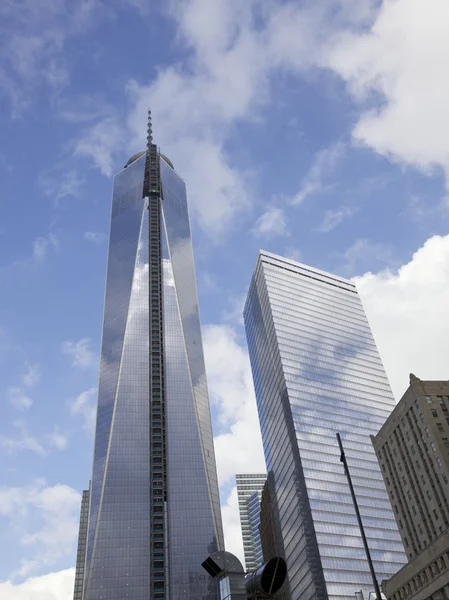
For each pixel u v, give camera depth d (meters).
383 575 162.00
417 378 118.06
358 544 164.88
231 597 71.38
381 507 179.62
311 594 160.25
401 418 121.50
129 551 186.62
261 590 73.12
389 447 126.75
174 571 185.00
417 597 93.50
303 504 170.75
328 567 154.75
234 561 75.12
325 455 181.88
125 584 180.00
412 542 116.25
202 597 180.88
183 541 192.62
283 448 194.50
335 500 171.75
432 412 112.44
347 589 152.75
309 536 164.25
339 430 193.25
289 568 182.75
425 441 112.00
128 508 196.00
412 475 116.94
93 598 175.50
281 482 195.88
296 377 198.50
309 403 193.25
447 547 84.69
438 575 87.00
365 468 187.62
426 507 111.19
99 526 190.12
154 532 193.62
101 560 183.25
